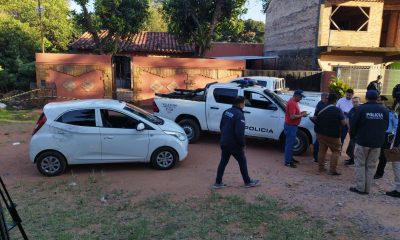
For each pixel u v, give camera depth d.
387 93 21.70
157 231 5.11
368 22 21.59
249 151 9.73
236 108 6.54
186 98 10.61
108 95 17.27
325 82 19.06
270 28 29.44
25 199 6.32
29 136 11.12
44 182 7.19
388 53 21.56
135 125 7.81
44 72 16.58
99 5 19.50
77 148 7.57
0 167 8.17
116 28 20.22
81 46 23.97
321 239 4.88
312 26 22.16
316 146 8.67
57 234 5.05
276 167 8.25
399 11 23.14
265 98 9.62
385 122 6.30
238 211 5.76
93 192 6.65
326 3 21.17
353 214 5.70
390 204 6.13
